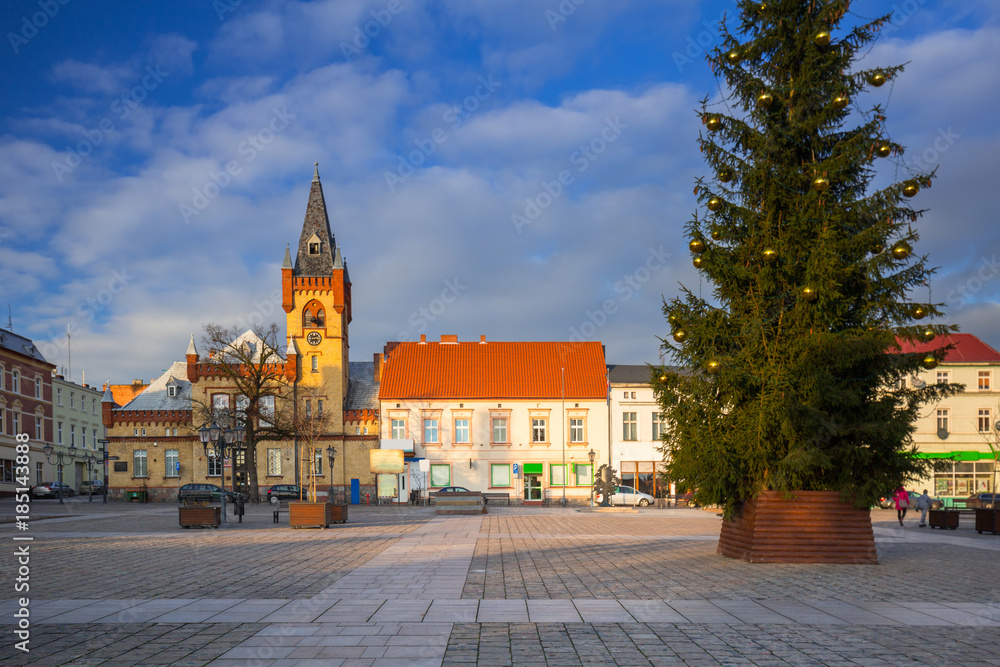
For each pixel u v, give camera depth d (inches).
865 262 634.8
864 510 649.6
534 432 2368.4
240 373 2277.3
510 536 944.9
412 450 2337.6
